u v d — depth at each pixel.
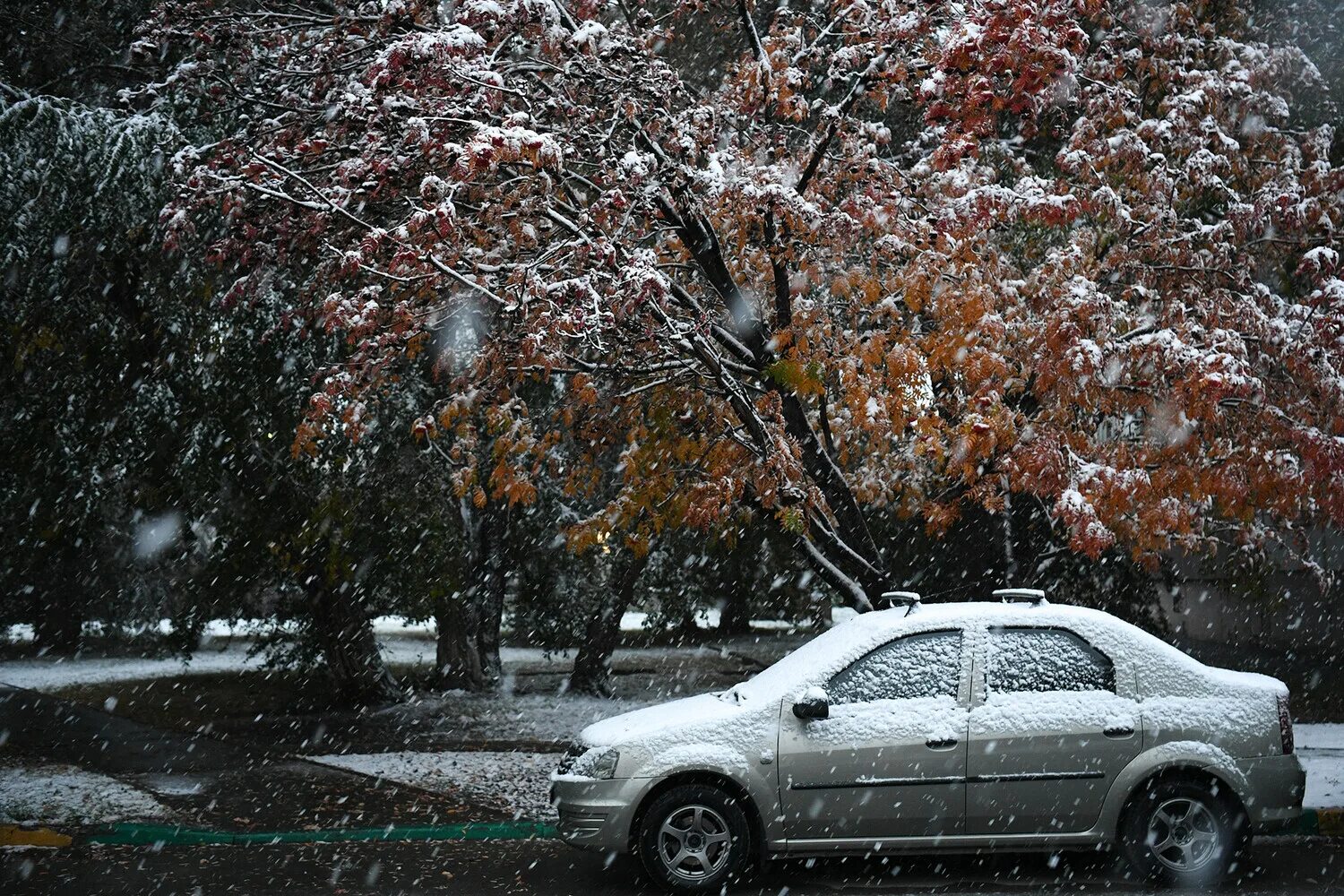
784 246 9.97
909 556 15.10
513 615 20.58
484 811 9.91
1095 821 7.19
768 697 7.41
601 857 8.49
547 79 10.27
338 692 17.67
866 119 13.18
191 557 16.55
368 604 17.55
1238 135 10.87
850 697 7.37
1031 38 8.21
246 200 9.97
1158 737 7.24
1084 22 11.53
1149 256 10.16
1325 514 9.61
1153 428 9.45
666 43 12.27
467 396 10.26
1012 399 10.37
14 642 30.84
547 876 7.94
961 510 11.05
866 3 10.24
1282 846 8.38
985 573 11.74
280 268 11.45
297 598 17.38
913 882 7.46
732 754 7.23
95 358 13.60
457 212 9.80
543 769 11.96
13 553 18.38
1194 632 23.27
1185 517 9.07
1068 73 8.49
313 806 10.16
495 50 9.27
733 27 11.61
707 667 23.16
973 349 9.16
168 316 13.30
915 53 10.38
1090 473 8.77
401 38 9.62
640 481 10.55
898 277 9.80
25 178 12.10
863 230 9.95
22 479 14.82
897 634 7.50
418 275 9.16
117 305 13.39
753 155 10.69
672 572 21.88
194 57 11.34
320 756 13.02
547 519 17.58
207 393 13.73
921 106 10.48
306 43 11.26
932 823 7.19
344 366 10.52
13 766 12.12
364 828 9.28
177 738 14.19
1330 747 11.31
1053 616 7.54
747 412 9.59
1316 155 10.57
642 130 9.85
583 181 9.95
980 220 9.30
